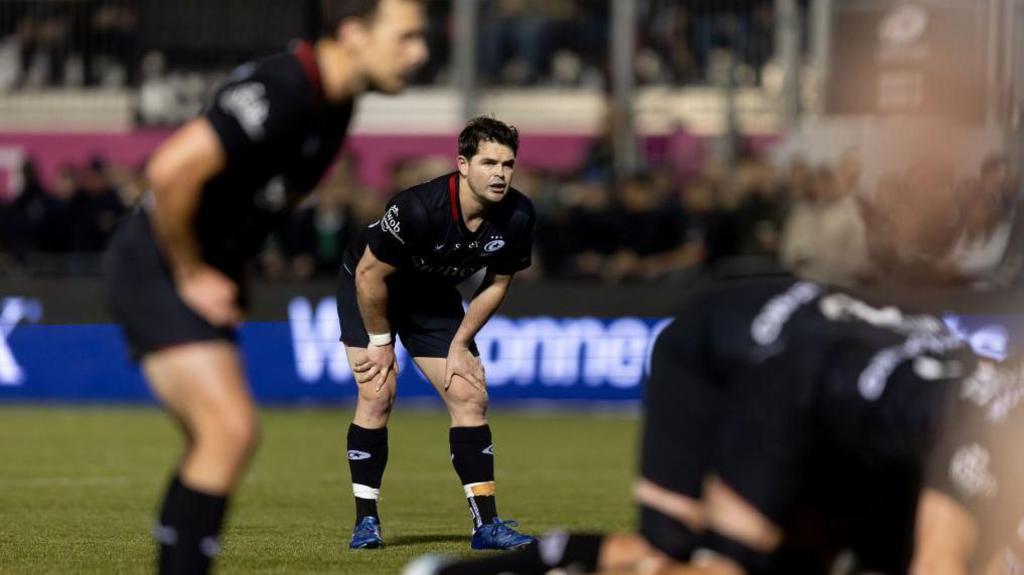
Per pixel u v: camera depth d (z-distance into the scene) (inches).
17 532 1032.8
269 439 1772.9
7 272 2198.6
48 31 2485.2
